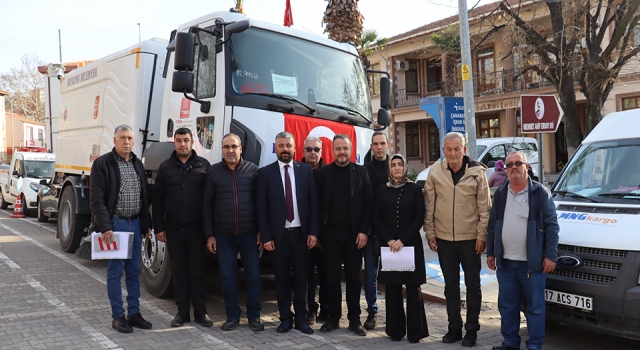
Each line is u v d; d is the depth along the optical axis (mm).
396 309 5406
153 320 5984
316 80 6770
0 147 51781
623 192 5359
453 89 24969
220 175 5637
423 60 28359
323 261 5816
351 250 5602
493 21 14789
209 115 6117
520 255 4906
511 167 4914
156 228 5836
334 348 5141
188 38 5738
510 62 22219
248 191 5645
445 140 5312
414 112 27172
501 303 5082
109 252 5402
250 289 5730
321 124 6473
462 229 5230
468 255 5250
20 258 9625
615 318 4574
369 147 7094
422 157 29375
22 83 60594
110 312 6258
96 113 9016
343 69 7199
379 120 7504
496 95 22625
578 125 12234
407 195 5438
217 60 6062
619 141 5887
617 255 4656
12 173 18203
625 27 11742
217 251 5695
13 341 5172
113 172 5484
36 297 6914
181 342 5234
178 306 5855
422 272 5387
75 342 5164
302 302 5656
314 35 7070
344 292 7535
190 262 5824
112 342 5180
